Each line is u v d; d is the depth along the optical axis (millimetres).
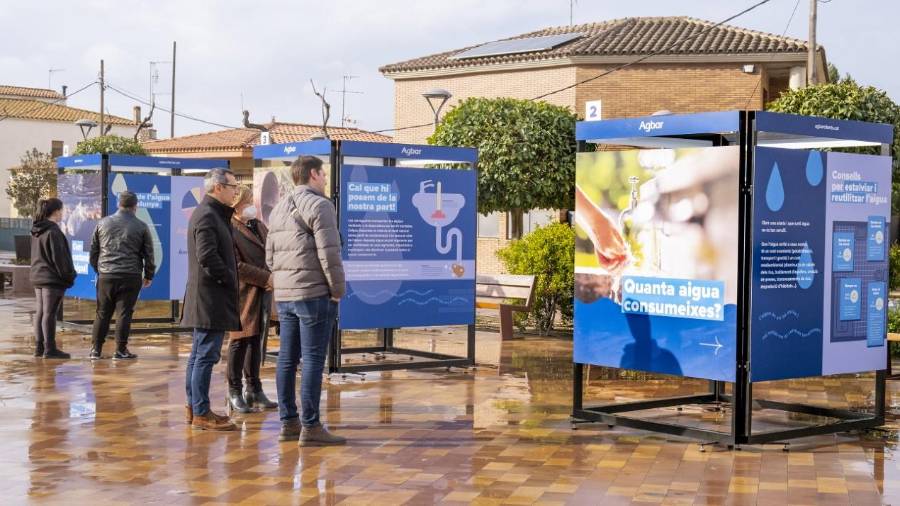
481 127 22906
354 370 11570
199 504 6375
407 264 11734
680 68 27922
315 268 7938
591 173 8742
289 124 45438
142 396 10289
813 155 8102
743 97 27625
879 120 21422
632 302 8477
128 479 6984
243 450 7875
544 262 16016
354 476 7074
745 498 6523
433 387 10914
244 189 9500
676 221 8156
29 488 6746
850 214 8391
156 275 15383
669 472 7199
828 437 8453
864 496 6590
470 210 12164
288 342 8148
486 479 6992
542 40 30594
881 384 8734
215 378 11422
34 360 12906
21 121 68438
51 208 13062
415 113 32469
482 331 16891
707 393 10516
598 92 28406
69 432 8531
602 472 7191
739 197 7785
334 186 11242
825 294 8242
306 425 8023
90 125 39906
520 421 9039
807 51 27094
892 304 14953
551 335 16172
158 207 15398
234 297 8641
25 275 25000
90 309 19391
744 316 7871
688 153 8070
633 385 11250
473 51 31688
